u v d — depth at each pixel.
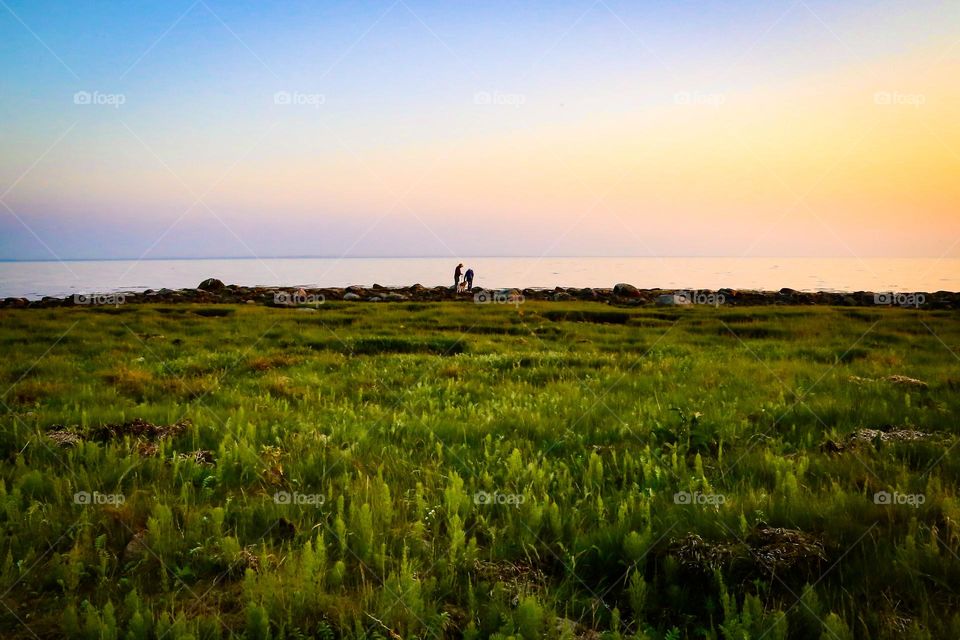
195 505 6.31
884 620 4.24
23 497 6.52
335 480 7.24
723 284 91.69
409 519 6.11
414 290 51.16
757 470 7.54
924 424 9.67
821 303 43.34
